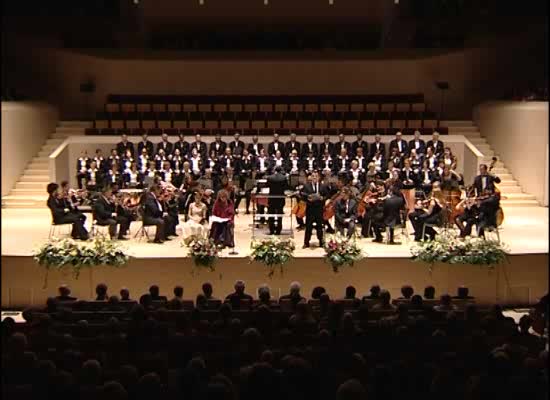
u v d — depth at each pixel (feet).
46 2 74.02
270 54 81.25
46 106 71.72
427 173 58.75
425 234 48.08
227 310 30.12
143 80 81.35
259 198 50.80
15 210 62.80
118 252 42.24
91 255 41.93
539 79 70.54
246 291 42.86
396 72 81.41
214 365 23.91
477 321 29.55
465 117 79.82
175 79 81.51
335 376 21.86
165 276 42.70
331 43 82.79
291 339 26.20
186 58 81.05
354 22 83.46
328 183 48.75
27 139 67.41
